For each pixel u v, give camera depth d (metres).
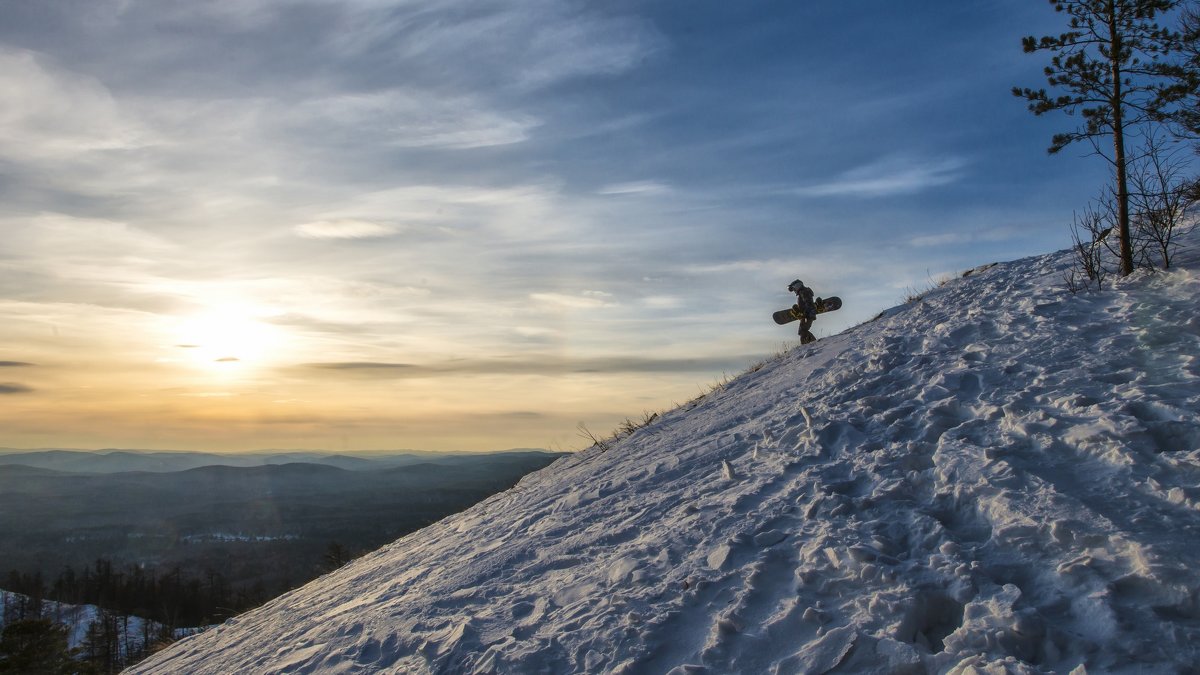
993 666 2.96
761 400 9.73
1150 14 8.27
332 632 6.23
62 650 29.22
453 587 6.14
